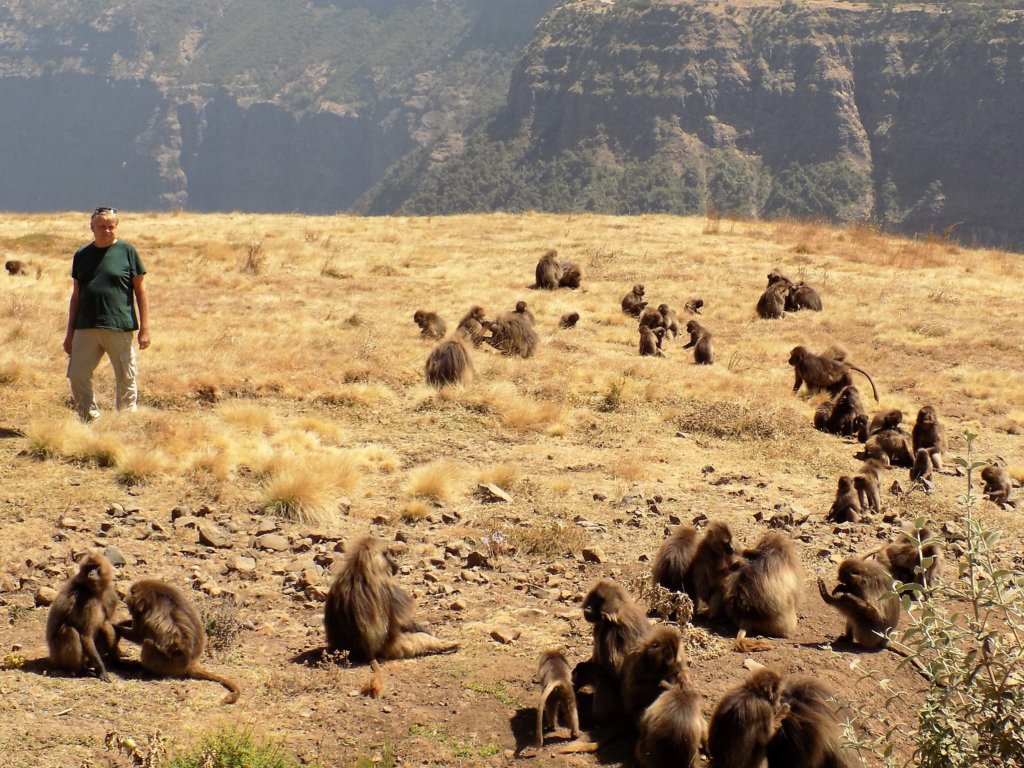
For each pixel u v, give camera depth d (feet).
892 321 80.48
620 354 65.46
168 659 23.62
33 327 56.18
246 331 62.34
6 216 118.01
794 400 57.82
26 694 22.25
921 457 45.39
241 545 32.58
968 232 600.39
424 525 35.73
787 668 25.98
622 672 22.80
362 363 54.70
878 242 118.52
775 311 80.43
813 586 32.07
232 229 109.19
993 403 59.93
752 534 36.32
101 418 41.01
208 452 39.40
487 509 37.60
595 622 23.82
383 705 23.29
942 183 625.41
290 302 74.90
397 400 50.52
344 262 91.66
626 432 49.11
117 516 33.65
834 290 90.99
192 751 20.53
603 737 22.59
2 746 20.35
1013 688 19.44
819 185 633.61
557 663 23.03
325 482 36.88
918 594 20.36
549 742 22.33
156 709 22.33
